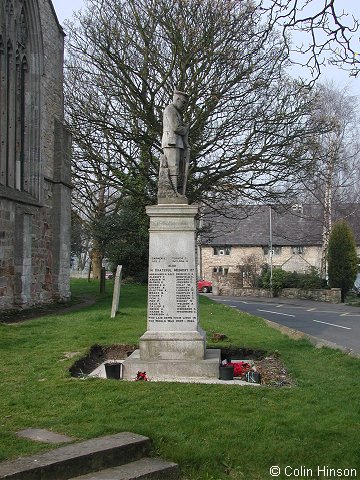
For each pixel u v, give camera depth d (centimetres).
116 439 577
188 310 965
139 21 2302
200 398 758
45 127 2269
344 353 1157
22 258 1950
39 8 2172
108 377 925
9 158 1975
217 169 2459
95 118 2498
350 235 3897
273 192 2545
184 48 2239
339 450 598
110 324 1529
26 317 1823
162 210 977
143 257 3525
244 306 3275
